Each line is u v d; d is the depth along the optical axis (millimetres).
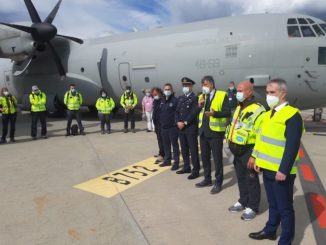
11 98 9945
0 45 13992
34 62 16703
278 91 3289
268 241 3768
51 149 9008
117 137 10852
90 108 17609
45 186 5844
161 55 12719
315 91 10547
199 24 12500
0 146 9531
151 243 3770
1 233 4051
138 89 13914
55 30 13797
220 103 5113
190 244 3732
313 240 3793
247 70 10938
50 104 16406
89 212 4676
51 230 4125
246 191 4539
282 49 10461
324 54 10375
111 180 6168
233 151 4387
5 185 5910
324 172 6547
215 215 4523
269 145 3395
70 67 15875
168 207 4832
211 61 11531
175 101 6684
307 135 10766
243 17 11641
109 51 14492
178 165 6797
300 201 5023
